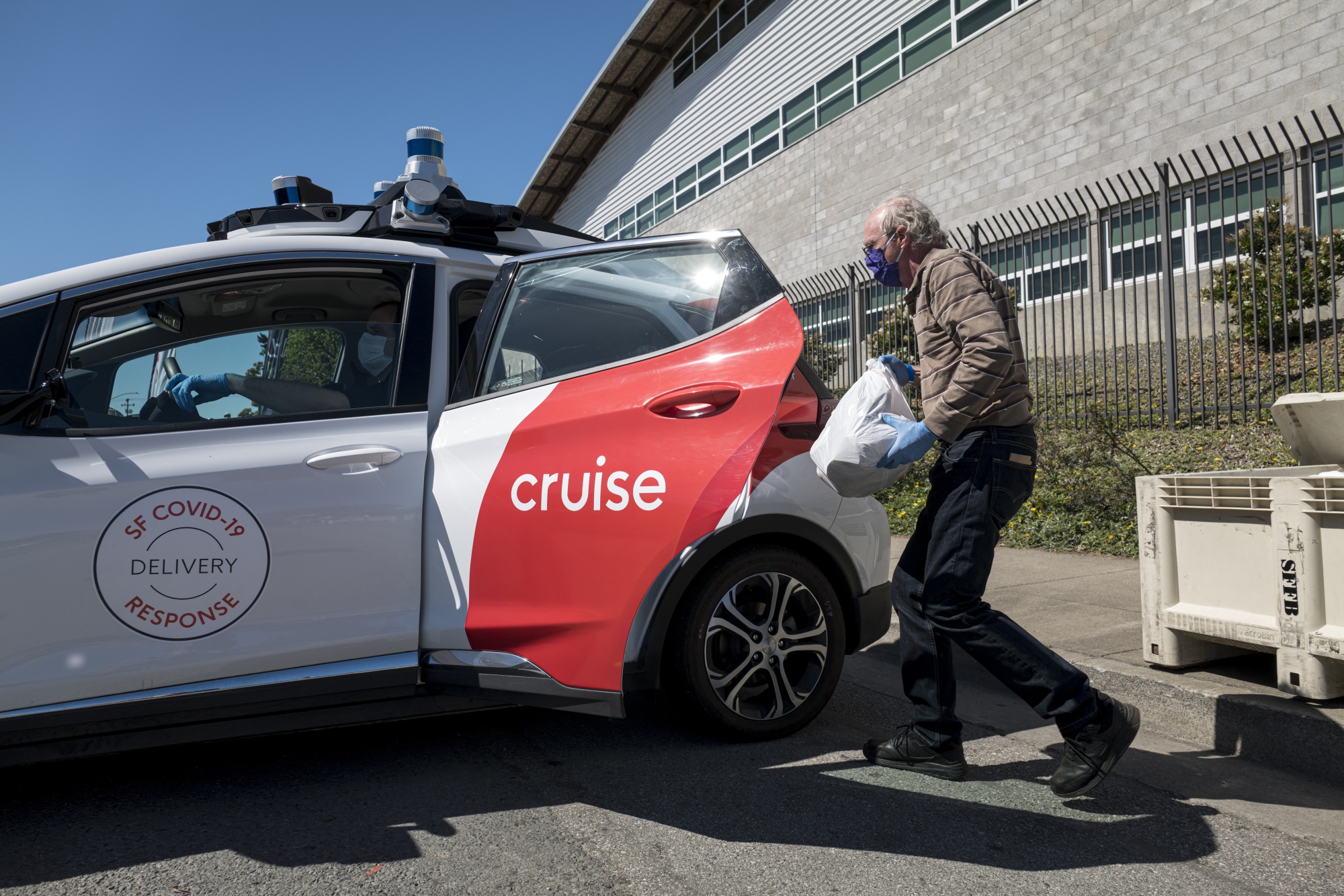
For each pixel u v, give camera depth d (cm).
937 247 272
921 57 1603
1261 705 291
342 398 290
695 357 304
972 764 296
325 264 298
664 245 321
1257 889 212
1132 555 579
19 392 255
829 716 345
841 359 1046
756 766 293
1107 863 225
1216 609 318
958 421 250
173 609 255
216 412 276
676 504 288
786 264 2012
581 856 232
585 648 283
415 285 309
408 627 276
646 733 327
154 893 213
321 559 269
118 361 272
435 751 311
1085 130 1290
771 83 2052
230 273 286
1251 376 807
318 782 283
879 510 336
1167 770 285
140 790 277
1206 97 1133
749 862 228
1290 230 823
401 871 224
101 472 255
